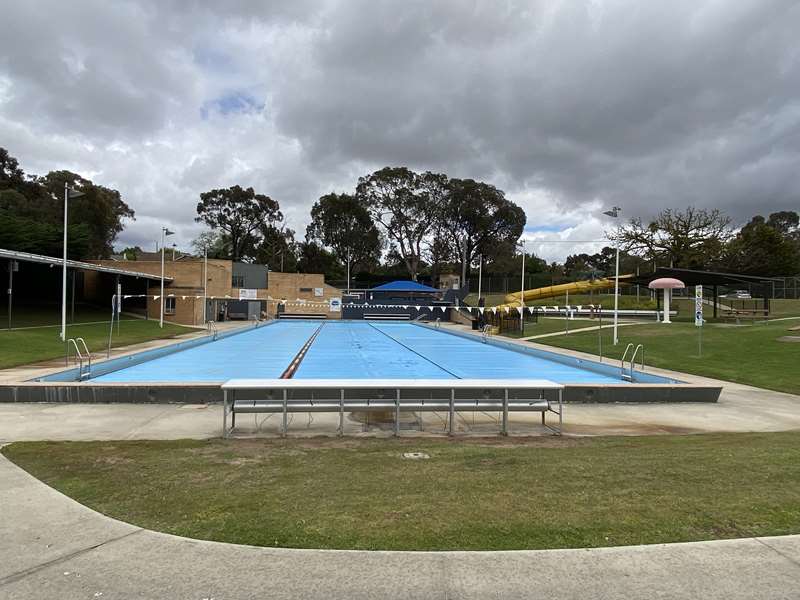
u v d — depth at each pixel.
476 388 7.65
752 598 2.68
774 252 51.75
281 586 2.79
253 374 15.01
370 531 3.49
